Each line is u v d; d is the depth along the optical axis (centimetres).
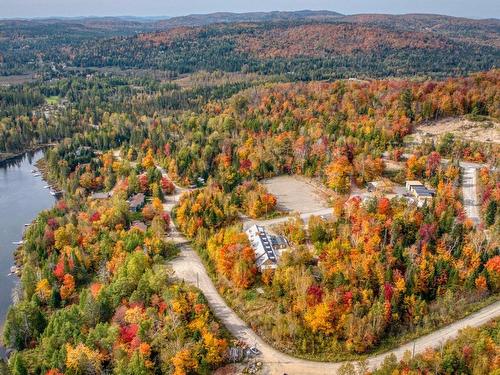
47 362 11544
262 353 11394
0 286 16100
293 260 13650
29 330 13050
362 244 13800
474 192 18000
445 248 13788
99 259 15875
